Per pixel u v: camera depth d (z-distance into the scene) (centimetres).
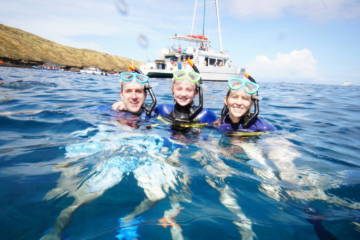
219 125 333
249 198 152
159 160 200
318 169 204
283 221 129
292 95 1044
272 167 204
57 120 320
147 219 124
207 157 217
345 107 670
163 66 2330
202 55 2059
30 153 203
